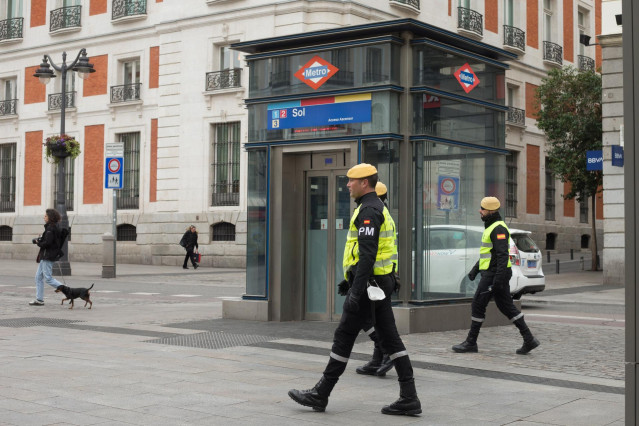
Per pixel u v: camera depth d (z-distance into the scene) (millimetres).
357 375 7645
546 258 36594
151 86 33594
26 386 6754
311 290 11680
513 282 16062
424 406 6320
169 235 32562
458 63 11383
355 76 10883
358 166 6305
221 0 31078
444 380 7449
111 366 7770
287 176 11664
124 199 34500
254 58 11805
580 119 29469
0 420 5566
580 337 10805
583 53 43438
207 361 8164
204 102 31797
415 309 10523
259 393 6656
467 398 6637
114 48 34656
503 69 12281
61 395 6410
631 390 3836
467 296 11531
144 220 33469
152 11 33500
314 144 11156
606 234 21766
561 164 29734
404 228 10688
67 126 36000
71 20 35844
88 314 12844
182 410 5984
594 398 6676
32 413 5789
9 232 38312
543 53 40312
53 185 36531
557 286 21875
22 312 13086
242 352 8805
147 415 5797
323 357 8547
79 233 35469
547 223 40125
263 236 11734
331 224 11438
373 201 6238
